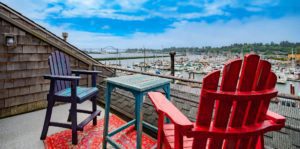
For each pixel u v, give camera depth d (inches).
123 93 131.8
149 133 101.7
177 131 40.5
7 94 125.7
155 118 103.9
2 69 122.9
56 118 122.4
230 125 37.6
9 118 122.9
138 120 70.5
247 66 35.5
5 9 122.6
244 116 37.8
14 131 102.6
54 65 98.5
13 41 125.0
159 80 82.8
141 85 71.9
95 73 112.1
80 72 114.0
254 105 38.5
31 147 86.2
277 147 68.6
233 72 35.2
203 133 36.3
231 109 37.0
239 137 37.2
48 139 93.7
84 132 101.9
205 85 35.1
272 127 40.0
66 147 86.5
